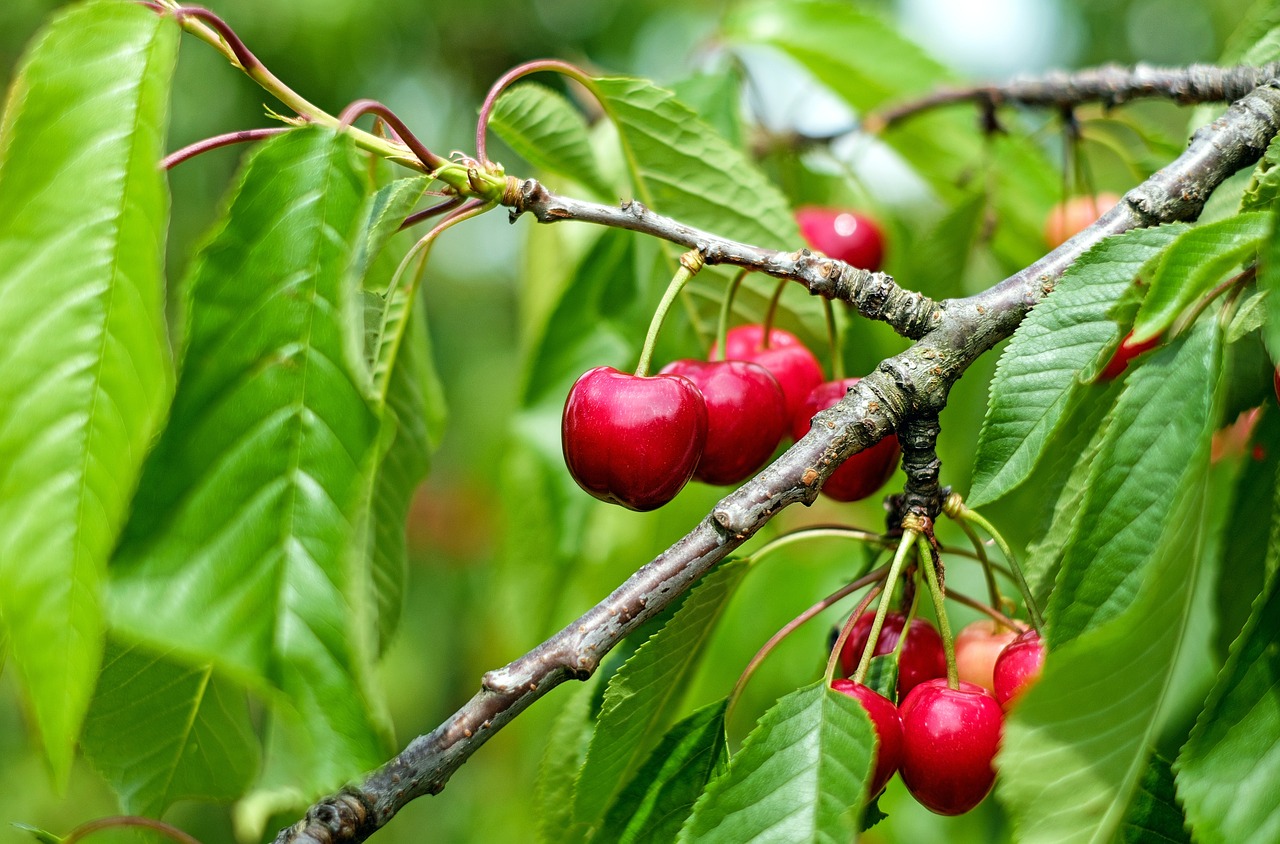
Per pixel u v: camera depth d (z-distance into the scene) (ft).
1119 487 1.60
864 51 2.32
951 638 1.70
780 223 1.90
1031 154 2.26
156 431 1.56
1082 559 1.60
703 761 1.72
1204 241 1.58
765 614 2.28
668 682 1.72
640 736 1.72
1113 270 1.65
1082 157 2.13
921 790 1.68
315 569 1.57
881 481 1.79
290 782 1.83
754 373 1.78
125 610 1.54
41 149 1.58
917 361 1.69
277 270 1.59
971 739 1.67
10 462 1.55
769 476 1.65
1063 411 1.65
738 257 1.73
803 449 1.67
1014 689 1.68
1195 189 1.75
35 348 1.56
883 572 1.75
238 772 1.82
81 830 1.70
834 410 1.68
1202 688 1.83
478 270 4.39
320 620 1.56
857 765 1.62
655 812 1.71
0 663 1.63
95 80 1.59
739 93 2.21
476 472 4.06
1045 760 1.57
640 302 2.14
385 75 3.63
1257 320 1.63
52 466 1.55
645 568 1.64
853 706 1.64
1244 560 1.71
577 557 2.20
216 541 1.56
